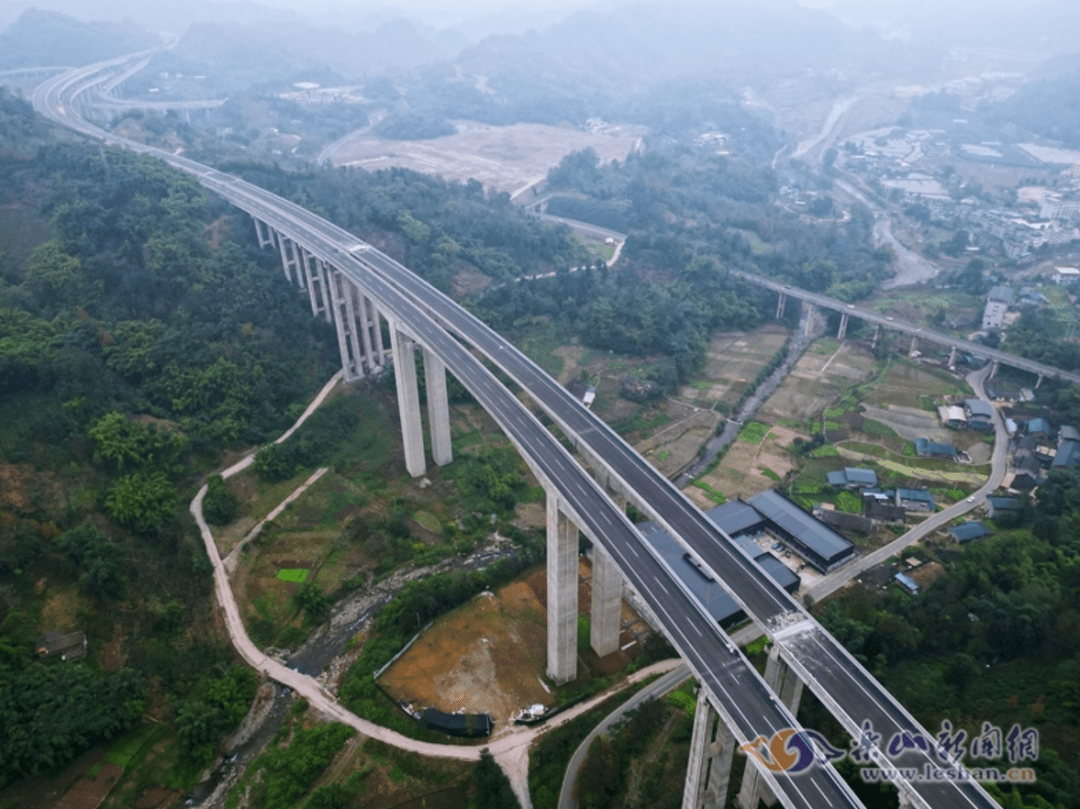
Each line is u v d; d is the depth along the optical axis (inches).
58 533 4534.9
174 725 3905.0
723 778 3380.9
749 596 3543.3
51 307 6688.0
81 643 4052.7
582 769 3673.7
